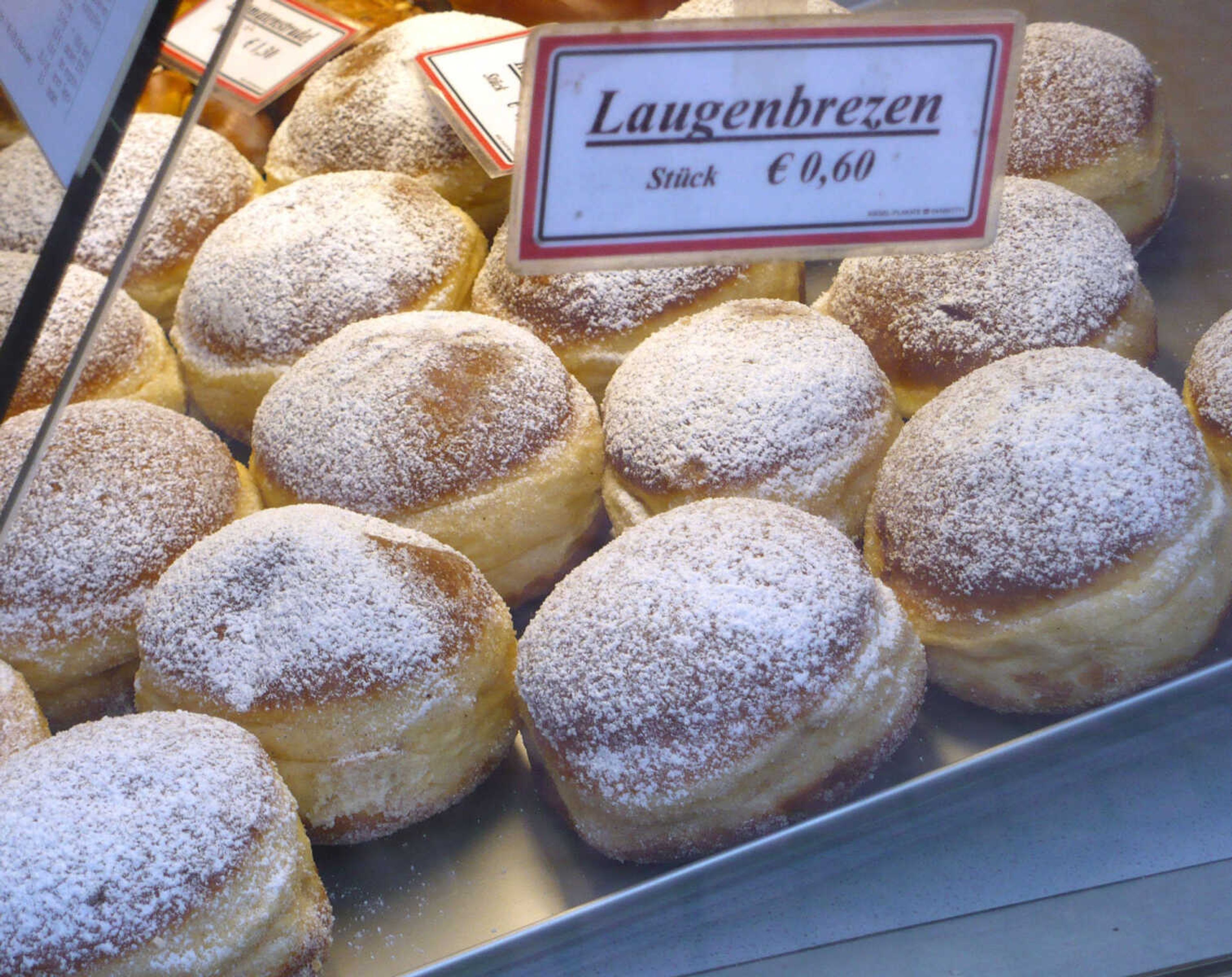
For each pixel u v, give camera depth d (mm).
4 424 520
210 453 529
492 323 542
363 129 626
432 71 595
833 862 431
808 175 407
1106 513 448
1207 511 454
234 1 497
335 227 578
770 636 436
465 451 504
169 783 419
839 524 501
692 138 400
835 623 440
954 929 417
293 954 422
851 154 406
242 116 675
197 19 626
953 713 469
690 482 497
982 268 526
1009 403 474
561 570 519
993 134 406
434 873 452
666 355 523
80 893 401
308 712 449
